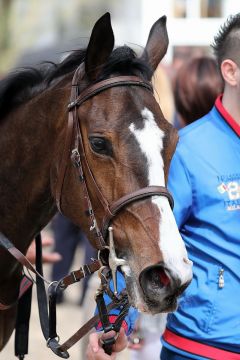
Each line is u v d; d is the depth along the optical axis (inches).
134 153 134.7
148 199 133.5
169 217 132.6
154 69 156.5
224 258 152.7
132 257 134.0
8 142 161.0
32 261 198.7
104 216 138.3
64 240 322.7
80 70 148.8
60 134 149.3
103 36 142.9
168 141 137.4
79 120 143.7
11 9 700.0
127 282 134.5
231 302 151.9
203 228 155.6
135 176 134.5
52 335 152.9
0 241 158.4
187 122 216.4
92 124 139.2
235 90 158.7
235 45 159.3
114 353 147.8
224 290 152.3
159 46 157.6
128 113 137.3
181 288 128.6
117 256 137.9
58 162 148.3
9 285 165.9
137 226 133.4
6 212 162.9
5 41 690.8
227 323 151.6
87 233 144.8
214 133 158.9
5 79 162.7
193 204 156.6
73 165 144.0
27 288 169.3
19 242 164.2
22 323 169.3
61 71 157.6
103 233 138.9
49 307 152.5
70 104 145.3
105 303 153.5
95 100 141.6
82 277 147.9
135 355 193.8
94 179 139.8
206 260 154.4
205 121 161.3
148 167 134.3
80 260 423.2
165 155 136.4
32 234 164.2
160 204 133.1
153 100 141.2
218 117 160.2
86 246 275.1
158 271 131.8
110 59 143.9
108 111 138.5
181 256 129.4
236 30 160.6
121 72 143.4
